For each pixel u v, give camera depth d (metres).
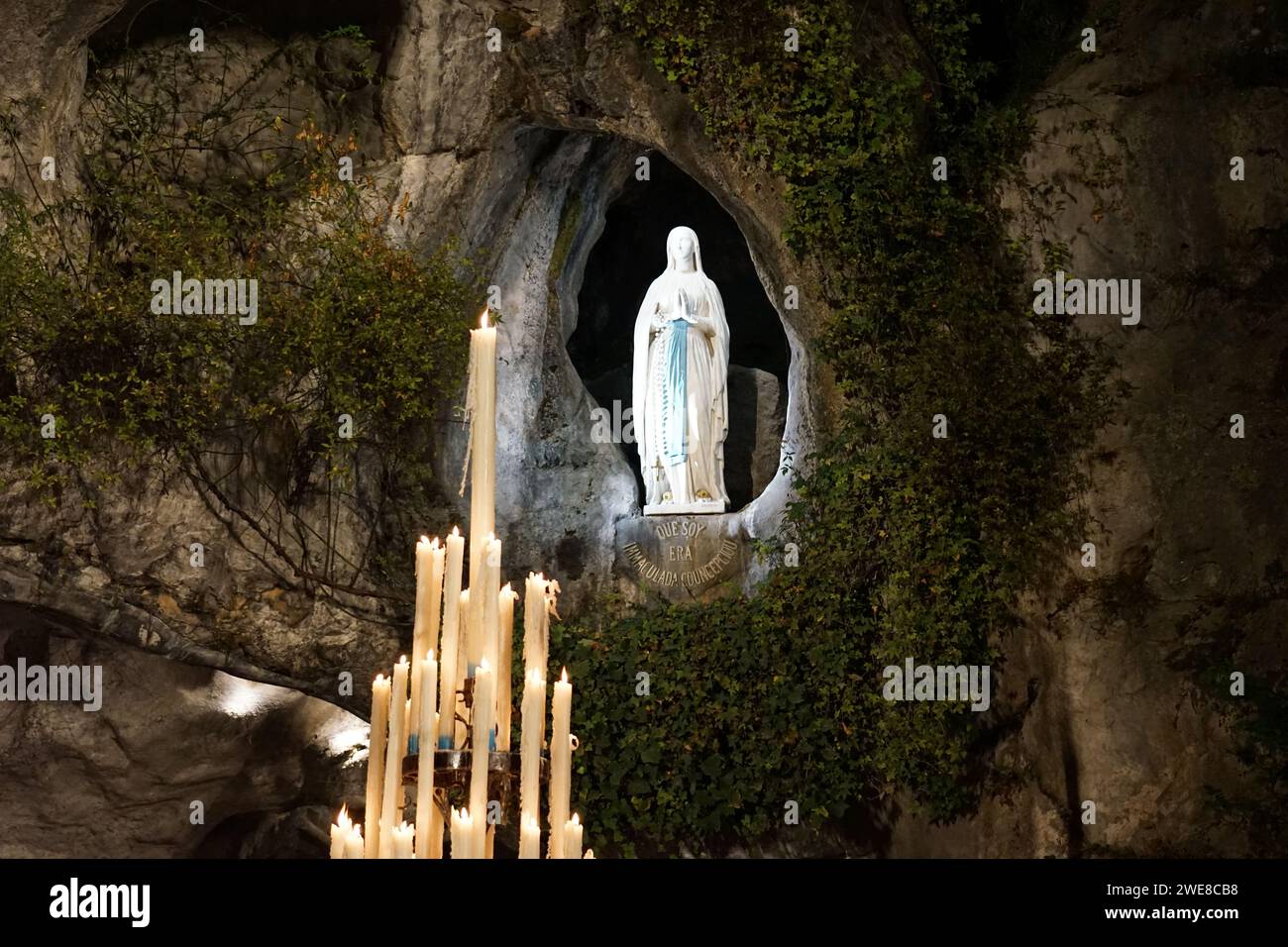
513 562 11.09
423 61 10.58
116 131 10.19
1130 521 9.34
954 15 10.64
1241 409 9.42
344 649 9.96
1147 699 9.27
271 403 9.66
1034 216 9.84
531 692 4.22
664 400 10.99
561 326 11.93
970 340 9.69
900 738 9.41
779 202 10.20
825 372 10.22
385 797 4.23
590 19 10.30
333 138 10.48
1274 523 9.34
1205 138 9.72
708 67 10.20
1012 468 9.52
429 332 9.88
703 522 10.88
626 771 9.67
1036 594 9.52
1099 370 9.52
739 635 9.88
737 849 9.72
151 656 10.72
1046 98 10.03
